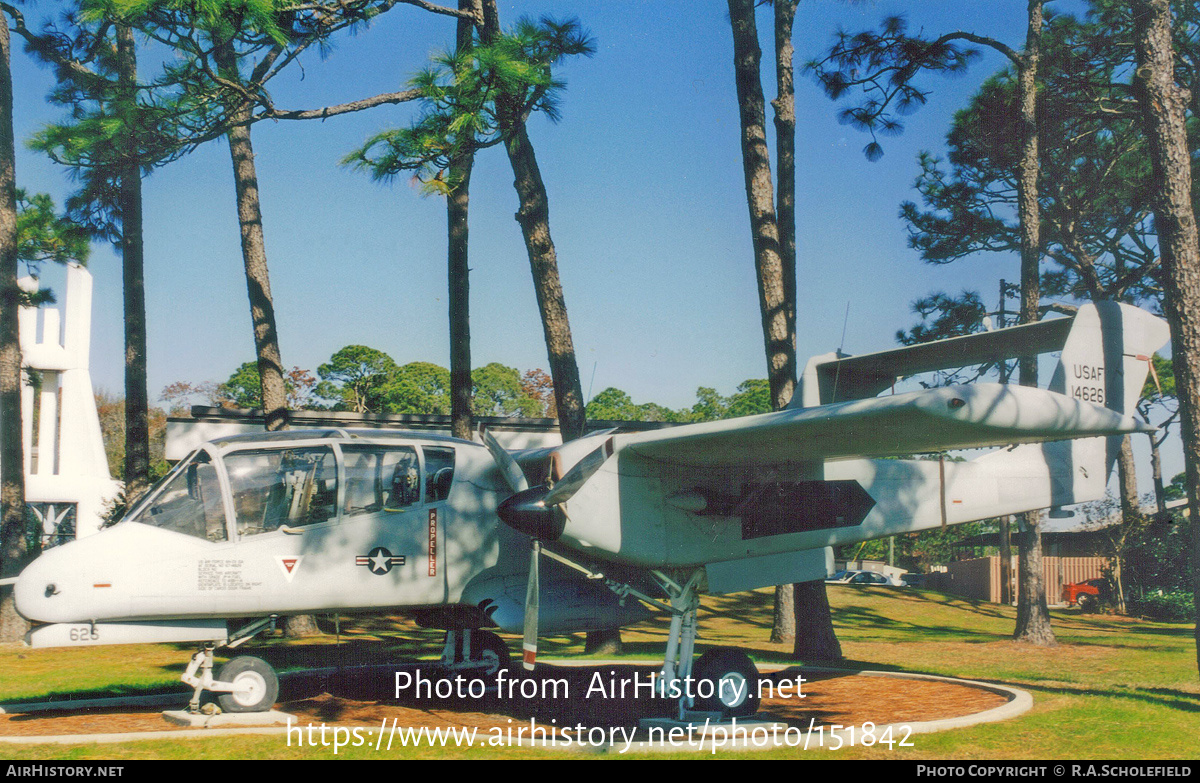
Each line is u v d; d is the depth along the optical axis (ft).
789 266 50.03
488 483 27.40
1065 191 68.90
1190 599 87.66
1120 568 96.58
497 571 26.96
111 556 22.61
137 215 54.70
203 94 34.19
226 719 23.00
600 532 23.16
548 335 45.03
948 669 42.09
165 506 23.90
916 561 152.46
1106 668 44.16
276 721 23.34
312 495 25.08
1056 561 117.60
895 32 49.70
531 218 44.65
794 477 26.71
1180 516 102.47
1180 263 29.01
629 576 25.94
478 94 31.42
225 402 182.19
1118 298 71.26
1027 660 47.62
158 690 31.19
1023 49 59.16
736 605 75.92
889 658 47.06
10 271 48.83
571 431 44.52
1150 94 29.68
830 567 28.02
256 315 52.24
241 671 23.98
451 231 52.54
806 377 28.66
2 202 48.65
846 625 70.59
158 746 20.04
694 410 201.36
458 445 27.66
